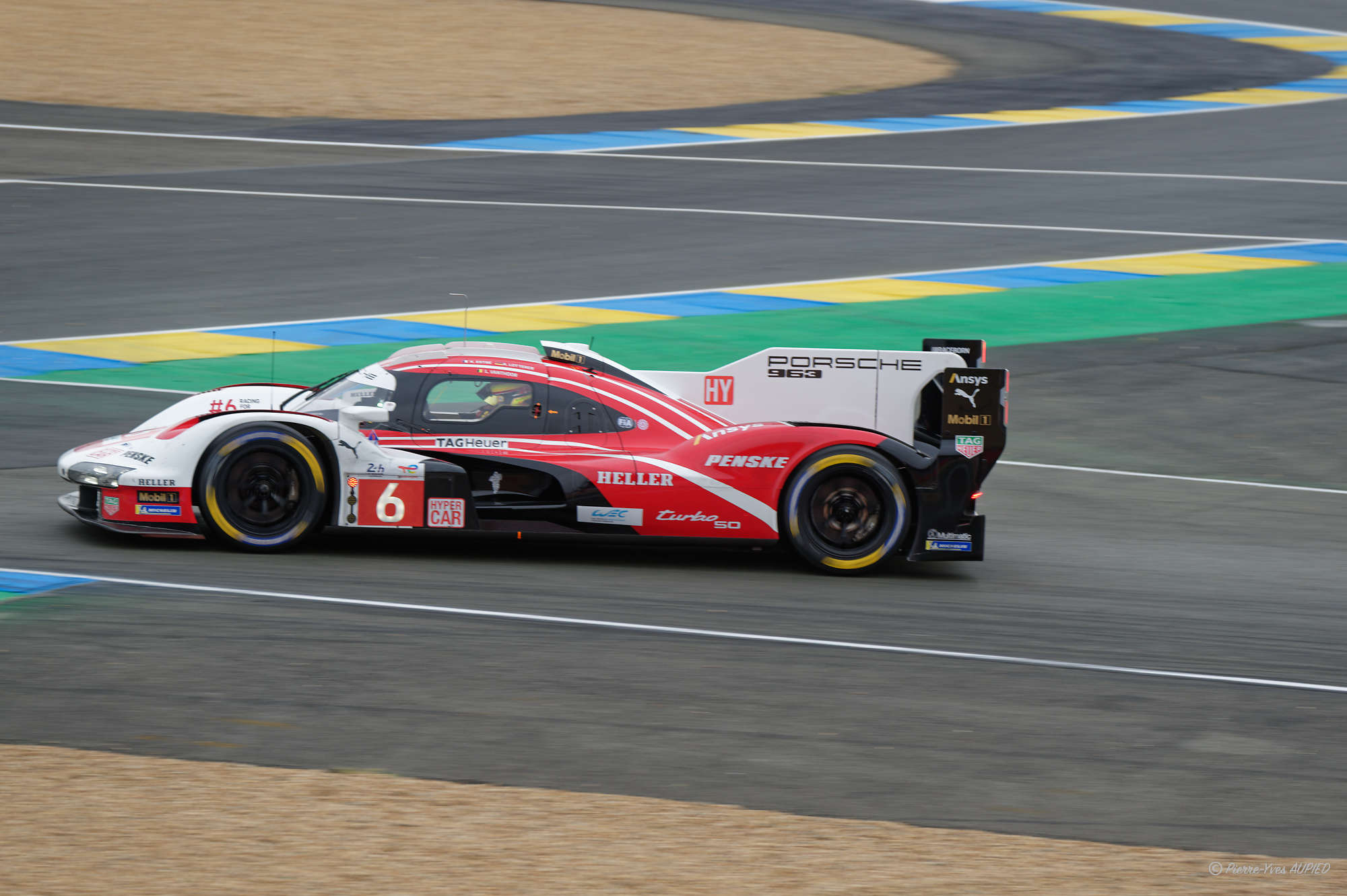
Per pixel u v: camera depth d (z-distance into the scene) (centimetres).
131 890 1575
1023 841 1845
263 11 13712
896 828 1869
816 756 2117
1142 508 3844
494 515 3103
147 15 13150
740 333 5581
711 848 1766
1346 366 5425
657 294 6181
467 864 1681
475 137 9606
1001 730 2259
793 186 8475
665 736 2166
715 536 3141
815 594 2998
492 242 7000
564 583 2972
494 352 3297
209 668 2350
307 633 2541
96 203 7462
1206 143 9981
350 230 7119
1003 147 9769
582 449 3144
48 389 4547
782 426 3172
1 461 3753
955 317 5962
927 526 3152
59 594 2683
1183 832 1906
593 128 10012
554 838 1772
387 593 2809
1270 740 2266
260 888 1595
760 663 2520
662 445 3169
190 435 3008
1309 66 13400
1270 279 6800
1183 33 15338
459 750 2075
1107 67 13125
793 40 13888
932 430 3309
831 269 6744
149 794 1853
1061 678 2522
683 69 12294
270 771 1958
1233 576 3272
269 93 10656
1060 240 7462
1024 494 3944
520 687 2342
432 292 6072
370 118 10081
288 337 5328
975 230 7619
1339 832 1927
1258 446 4497
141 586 2752
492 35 13275
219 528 2992
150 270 6284
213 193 7794
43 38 11994
